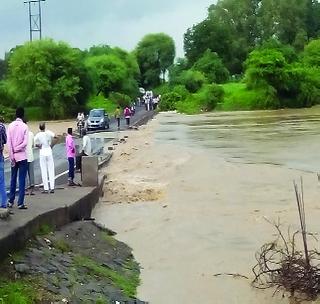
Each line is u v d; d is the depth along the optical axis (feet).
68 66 262.67
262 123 194.18
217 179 78.64
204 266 40.81
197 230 50.83
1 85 278.67
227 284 36.91
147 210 59.77
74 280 34.09
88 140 77.15
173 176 82.17
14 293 29.25
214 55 414.21
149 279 38.68
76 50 273.54
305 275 33.86
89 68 279.69
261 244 45.39
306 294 33.78
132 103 346.74
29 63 255.29
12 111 256.73
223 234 49.11
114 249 43.98
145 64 500.74
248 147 119.75
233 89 328.29
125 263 41.47
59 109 257.55
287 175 80.12
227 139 139.64
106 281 36.19
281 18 476.13
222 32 463.42
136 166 94.07
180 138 146.41
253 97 305.53
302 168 86.84
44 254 36.22
